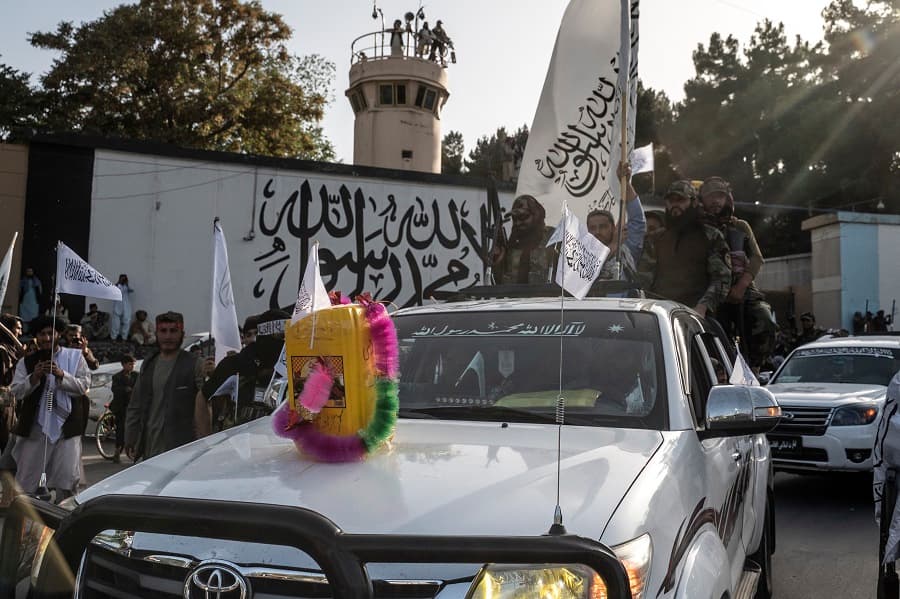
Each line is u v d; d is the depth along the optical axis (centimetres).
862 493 841
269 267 1986
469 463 242
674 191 699
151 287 1883
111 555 213
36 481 669
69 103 3278
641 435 278
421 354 344
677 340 339
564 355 326
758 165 4462
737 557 346
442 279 2131
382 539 181
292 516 184
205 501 190
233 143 3638
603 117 674
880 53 4100
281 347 681
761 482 446
